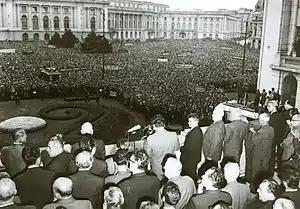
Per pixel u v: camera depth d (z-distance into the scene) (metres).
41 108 19.25
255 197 5.92
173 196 4.34
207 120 18.56
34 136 16.27
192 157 7.41
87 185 5.03
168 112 18.97
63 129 17.08
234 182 5.16
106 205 4.43
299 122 8.11
